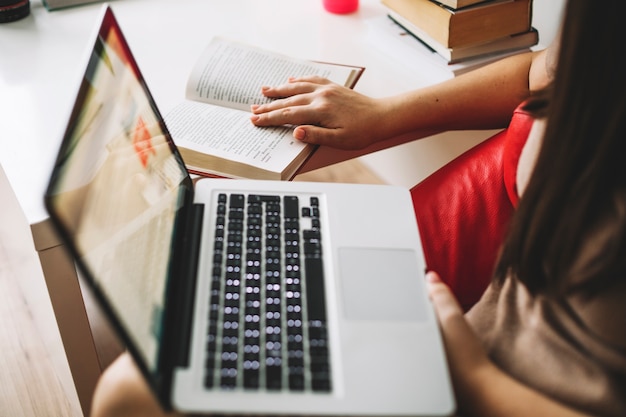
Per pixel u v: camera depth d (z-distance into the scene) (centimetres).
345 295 62
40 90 94
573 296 53
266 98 92
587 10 47
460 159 93
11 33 108
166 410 52
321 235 69
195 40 109
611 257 49
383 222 71
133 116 67
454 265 85
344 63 106
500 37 103
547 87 67
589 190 50
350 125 88
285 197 72
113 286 52
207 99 93
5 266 138
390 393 54
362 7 121
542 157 54
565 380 57
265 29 113
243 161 81
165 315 57
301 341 58
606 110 48
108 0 119
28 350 127
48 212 47
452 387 59
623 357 51
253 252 66
